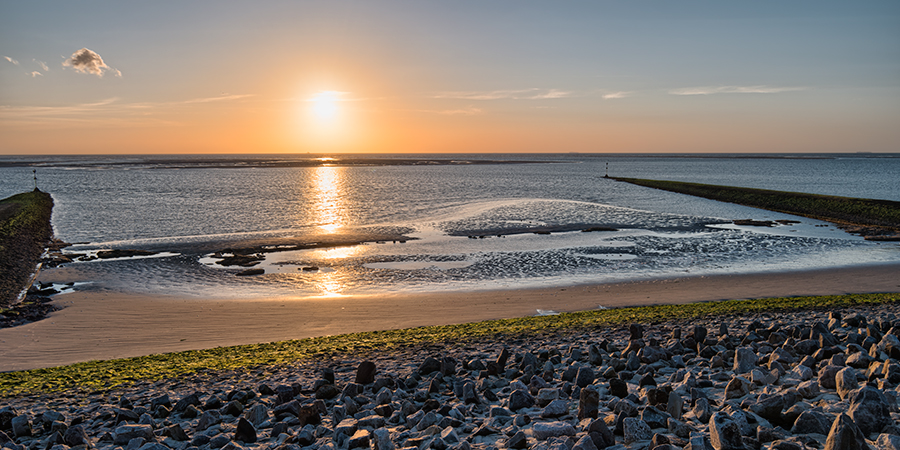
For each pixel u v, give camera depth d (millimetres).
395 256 37688
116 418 10039
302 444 8227
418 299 26062
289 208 70625
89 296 27406
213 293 27891
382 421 8914
